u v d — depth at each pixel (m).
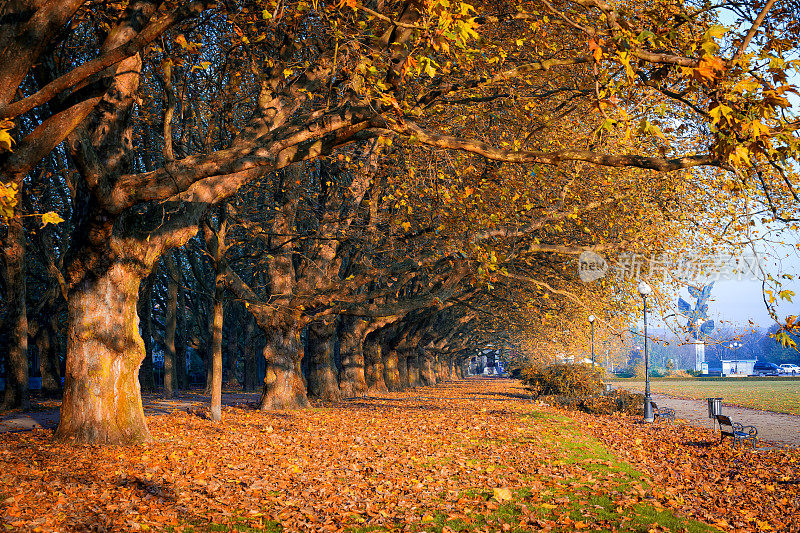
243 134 15.02
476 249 14.04
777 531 8.71
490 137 16.55
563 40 14.20
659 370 117.12
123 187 11.41
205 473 10.18
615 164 8.16
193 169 10.58
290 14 13.04
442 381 70.06
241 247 26.16
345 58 11.07
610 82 7.27
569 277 25.45
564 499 8.87
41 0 6.84
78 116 7.64
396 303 22.12
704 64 6.19
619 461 13.08
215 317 18.48
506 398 36.97
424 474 10.76
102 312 13.24
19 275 22.80
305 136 10.24
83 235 12.90
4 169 7.29
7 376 22.70
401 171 19.03
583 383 34.59
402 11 9.01
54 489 8.70
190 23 13.75
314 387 27.52
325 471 10.84
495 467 11.54
